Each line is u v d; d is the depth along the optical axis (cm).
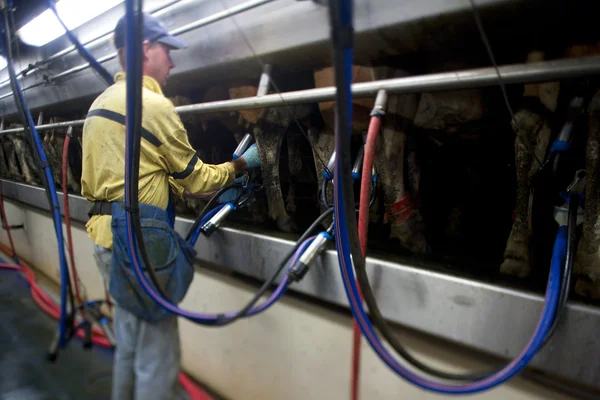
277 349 111
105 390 144
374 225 96
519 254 66
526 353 50
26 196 235
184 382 140
